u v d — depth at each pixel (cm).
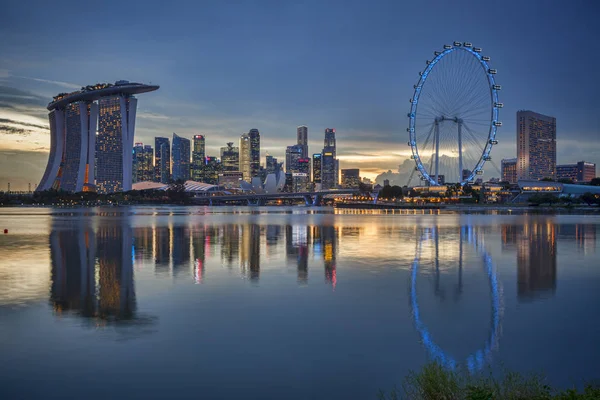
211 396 1262
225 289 2506
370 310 2092
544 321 1934
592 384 1334
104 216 12838
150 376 1377
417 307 2150
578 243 5009
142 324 1859
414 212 18512
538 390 1081
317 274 2984
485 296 2377
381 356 1541
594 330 1812
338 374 1402
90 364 1459
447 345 1647
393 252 4184
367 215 14638
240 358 1516
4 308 2097
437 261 3616
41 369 1418
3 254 3984
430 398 1135
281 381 1354
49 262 3497
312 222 9500
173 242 5003
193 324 1861
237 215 14225
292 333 1759
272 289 2516
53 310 2064
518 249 4450
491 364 1481
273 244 4822
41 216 12725
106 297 2312
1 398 1237
